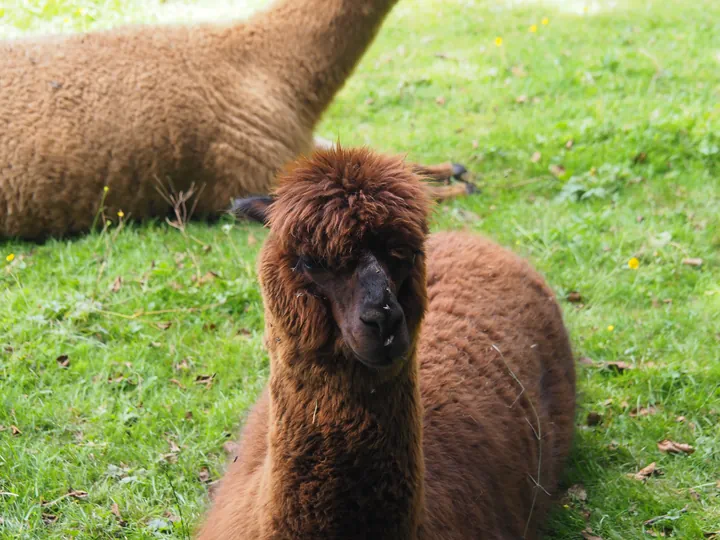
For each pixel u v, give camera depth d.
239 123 7.48
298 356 3.04
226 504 3.65
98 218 7.35
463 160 8.59
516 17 13.45
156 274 6.30
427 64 11.43
